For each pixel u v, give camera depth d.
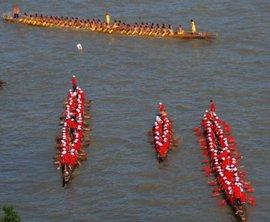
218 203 84.69
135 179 90.69
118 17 149.38
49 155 97.06
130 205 85.69
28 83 120.69
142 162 94.31
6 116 109.06
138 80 120.06
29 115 109.00
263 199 85.38
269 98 111.50
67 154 91.31
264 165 92.69
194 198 86.25
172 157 94.75
